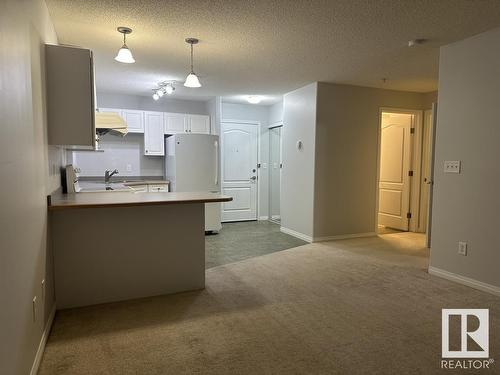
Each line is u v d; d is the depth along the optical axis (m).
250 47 3.48
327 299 2.97
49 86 2.56
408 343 2.25
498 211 3.01
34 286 1.93
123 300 2.96
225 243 5.05
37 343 1.99
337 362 2.03
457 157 3.35
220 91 5.58
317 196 5.04
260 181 7.11
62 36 3.19
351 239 5.26
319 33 3.10
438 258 3.57
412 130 5.79
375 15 2.73
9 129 1.46
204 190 5.68
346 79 4.75
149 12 2.68
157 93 5.19
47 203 2.47
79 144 2.65
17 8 1.63
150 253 3.04
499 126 2.99
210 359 2.06
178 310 2.76
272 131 7.08
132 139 6.06
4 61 1.41
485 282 3.13
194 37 3.21
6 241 1.39
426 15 2.73
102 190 4.11
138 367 1.98
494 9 2.62
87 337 2.32
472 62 3.19
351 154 5.21
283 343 2.25
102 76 4.63
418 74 4.48
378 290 3.18
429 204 4.73
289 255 4.37
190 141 5.57
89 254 2.85
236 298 3.00
